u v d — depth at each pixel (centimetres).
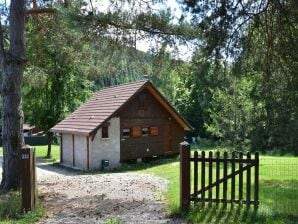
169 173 2059
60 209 1144
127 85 3034
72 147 2836
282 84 1333
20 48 1425
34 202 1121
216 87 1353
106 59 1568
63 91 3506
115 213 1084
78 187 1569
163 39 1468
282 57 1270
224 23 1234
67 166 2833
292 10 1177
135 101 2859
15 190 1392
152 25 1435
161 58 1506
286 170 1920
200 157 1070
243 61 1289
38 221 1009
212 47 1253
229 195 1269
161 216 1038
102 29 1446
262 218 966
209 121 5678
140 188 1509
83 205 1197
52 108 3512
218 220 966
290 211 1027
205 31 1262
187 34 1423
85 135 2567
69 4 1473
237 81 1409
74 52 1700
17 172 1422
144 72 1603
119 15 1435
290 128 1429
